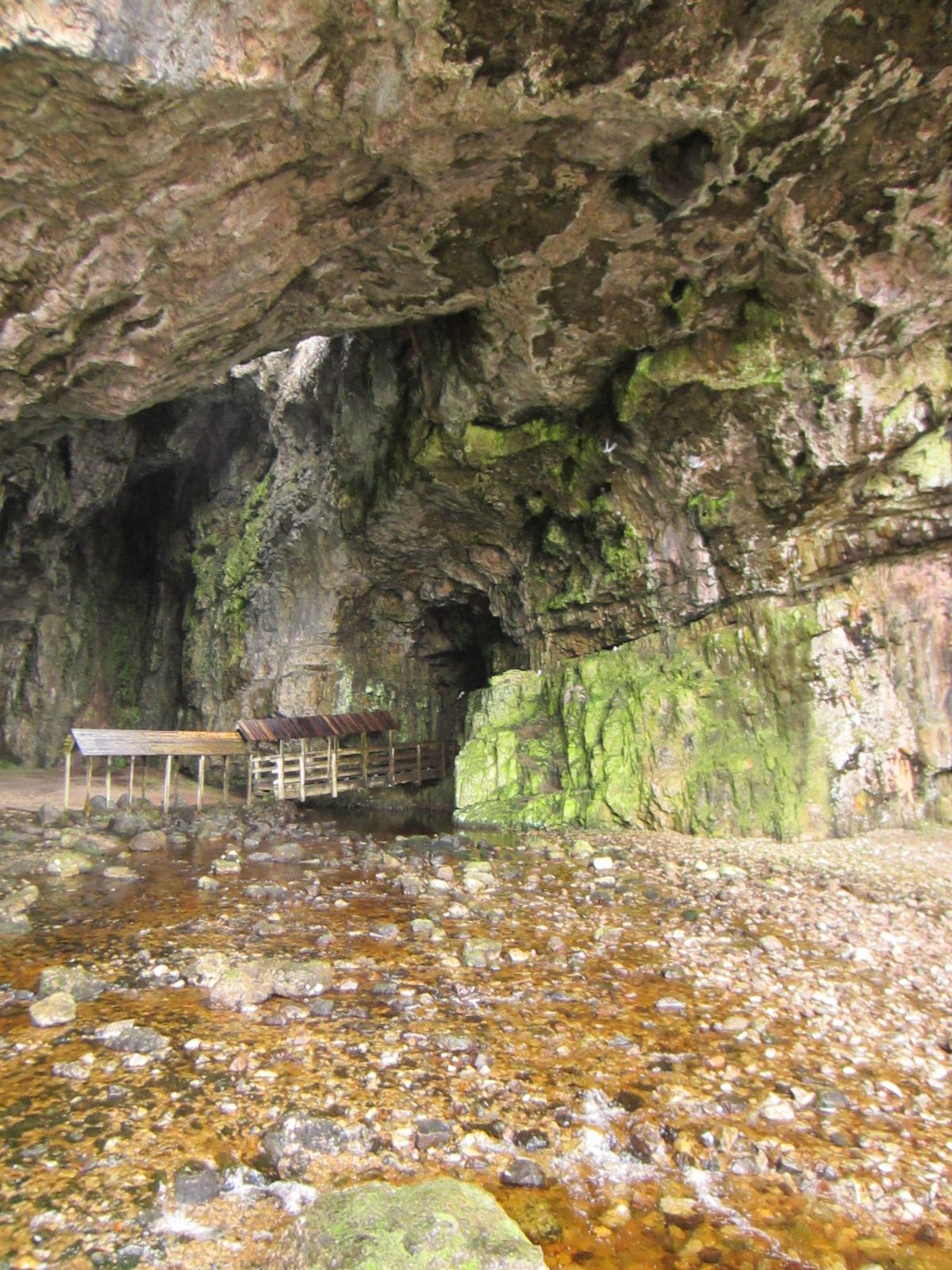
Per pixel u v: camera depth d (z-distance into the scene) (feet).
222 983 22.85
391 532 65.26
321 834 52.80
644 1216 14.29
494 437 52.60
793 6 25.66
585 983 24.53
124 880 38.24
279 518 71.82
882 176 31.73
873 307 36.65
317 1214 12.74
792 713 46.32
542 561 61.98
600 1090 17.99
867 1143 16.34
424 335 49.60
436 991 23.72
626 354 44.06
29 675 84.02
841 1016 22.08
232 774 79.82
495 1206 12.95
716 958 26.58
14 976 24.85
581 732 56.24
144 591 93.15
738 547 48.67
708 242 35.94
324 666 74.59
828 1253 13.41
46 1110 16.90
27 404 35.27
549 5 24.94
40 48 21.70
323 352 62.03
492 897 35.04
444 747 76.69
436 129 28.66
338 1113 16.89
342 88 26.55
